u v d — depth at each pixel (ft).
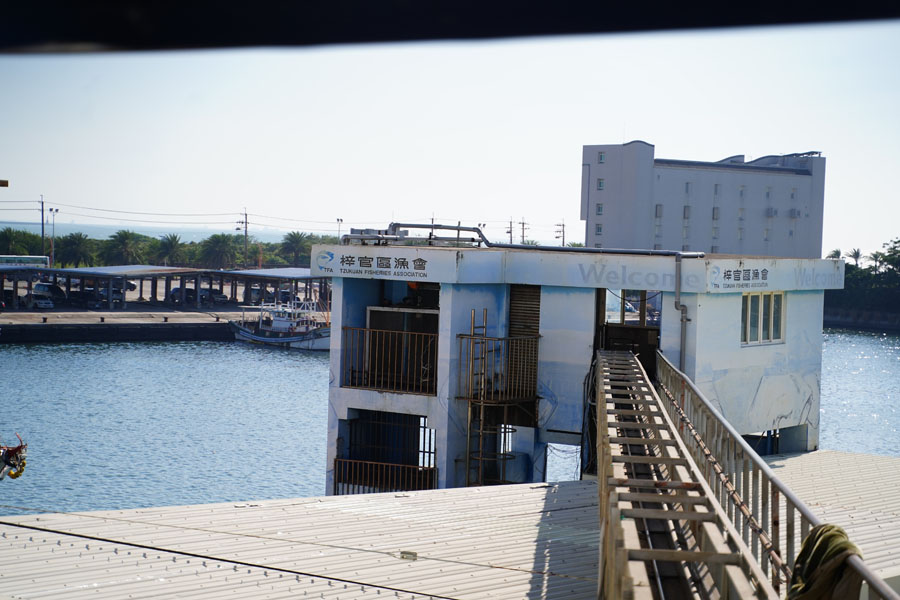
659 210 343.67
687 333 69.10
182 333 334.85
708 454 31.81
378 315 79.00
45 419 194.08
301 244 589.73
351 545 38.09
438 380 72.49
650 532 27.14
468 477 70.85
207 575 33.09
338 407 76.74
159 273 391.65
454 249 72.79
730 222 357.41
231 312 391.65
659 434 36.63
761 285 73.36
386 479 75.00
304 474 151.33
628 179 337.72
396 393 74.13
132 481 143.64
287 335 330.13
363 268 74.90
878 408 239.50
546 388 74.90
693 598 22.48
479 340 71.10
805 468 67.15
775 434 83.92
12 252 503.61
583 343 73.77
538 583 33.83
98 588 31.07
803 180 369.71
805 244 371.76
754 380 74.54
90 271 382.42
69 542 36.27
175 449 168.25
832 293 463.01
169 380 252.01
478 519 43.78
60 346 307.17
